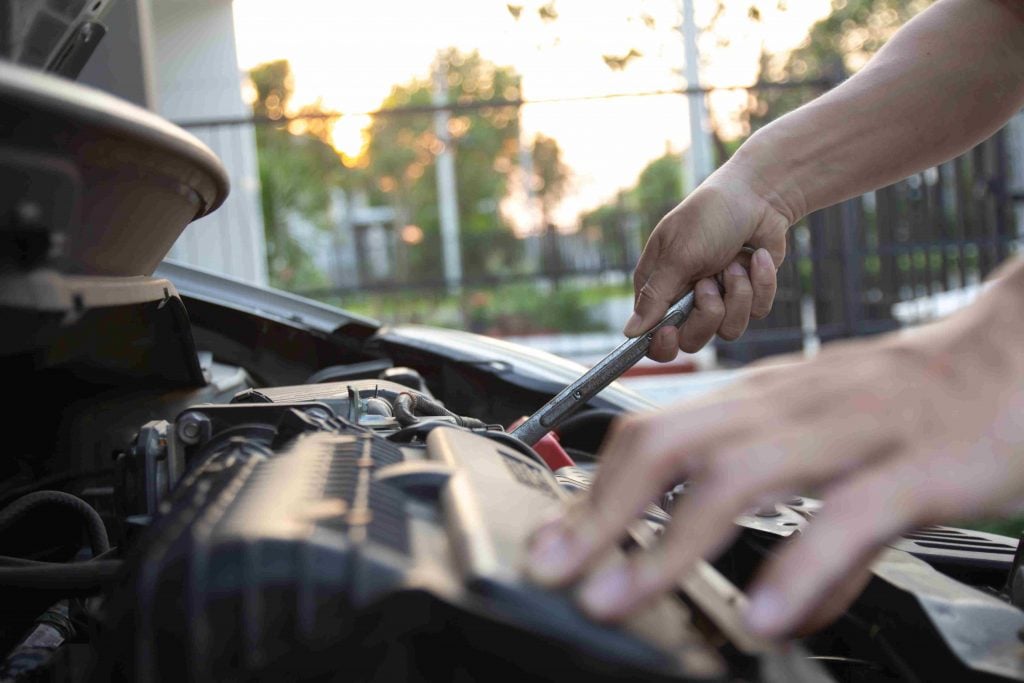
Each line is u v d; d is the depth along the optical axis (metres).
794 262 5.86
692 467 0.38
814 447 0.37
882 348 0.41
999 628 0.62
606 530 0.38
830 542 0.36
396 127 19.70
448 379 1.64
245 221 6.49
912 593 0.66
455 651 0.47
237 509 0.53
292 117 5.27
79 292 0.68
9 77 0.51
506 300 11.59
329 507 0.52
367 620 0.45
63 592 0.78
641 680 0.40
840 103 1.23
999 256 5.54
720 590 0.54
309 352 1.75
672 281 1.19
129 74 3.75
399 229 16.28
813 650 0.84
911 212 5.62
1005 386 0.38
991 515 0.37
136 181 0.68
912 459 0.37
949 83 1.19
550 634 0.41
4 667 0.77
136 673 0.48
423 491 0.59
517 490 0.61
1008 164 5.85
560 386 1.58
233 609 0.46
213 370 1.50
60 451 1.09
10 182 0.56
